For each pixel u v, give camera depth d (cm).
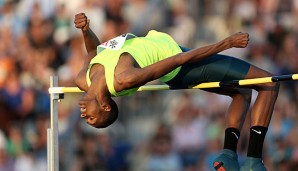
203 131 3278
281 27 3541
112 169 3328
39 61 3662
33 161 3459
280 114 3238
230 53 3450
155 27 3450
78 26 1980
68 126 3306
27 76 3641
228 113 1992
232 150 1959
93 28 3631
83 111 1855
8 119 3528
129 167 3338
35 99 3566
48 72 3628
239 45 1828
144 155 3325
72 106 3403
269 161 3175
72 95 3409
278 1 3584
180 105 3341
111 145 3338
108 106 1852
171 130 3316
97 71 1867
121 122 3381
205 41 3462
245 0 3569
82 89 1917
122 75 1802
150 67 1800
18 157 3475
